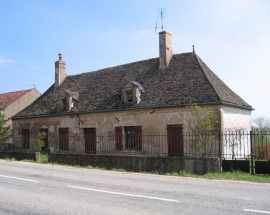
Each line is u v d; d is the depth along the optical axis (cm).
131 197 746
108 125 2094
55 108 2470
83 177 1098
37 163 1653
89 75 2647
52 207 652
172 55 2219
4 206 665
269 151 1642
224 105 1712
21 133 2681
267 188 896
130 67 2400
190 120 1738
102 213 602
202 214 595
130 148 1892
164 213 601
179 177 1127
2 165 1506
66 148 2314
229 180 1054
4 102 3212
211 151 1638
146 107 1891
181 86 1903
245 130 2045
